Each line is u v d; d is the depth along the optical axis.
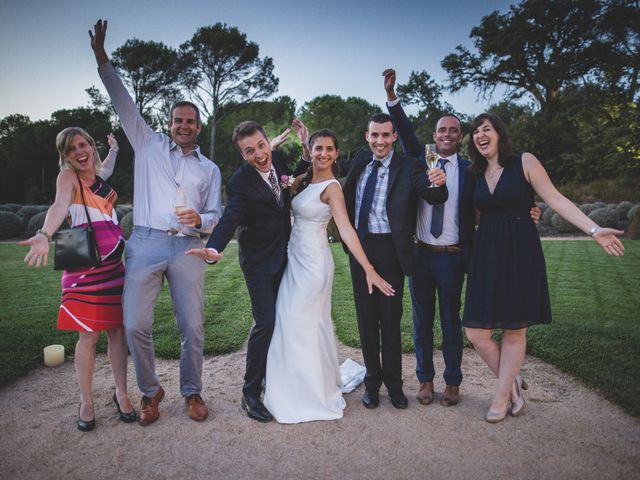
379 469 2.21
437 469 2.21
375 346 2.89
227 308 5.24
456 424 2.65
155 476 2.15
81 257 2.43
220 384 3.26
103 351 3.88
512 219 2.62
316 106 43.03
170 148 2.75
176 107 2.72
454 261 2.88
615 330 4.20
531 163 2.59
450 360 2.90
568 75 29.12
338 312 5.04
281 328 2.78
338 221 2.73
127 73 30.11
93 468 2.21
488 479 2.12
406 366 3.61
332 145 2.80
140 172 2.71
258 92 31.92
